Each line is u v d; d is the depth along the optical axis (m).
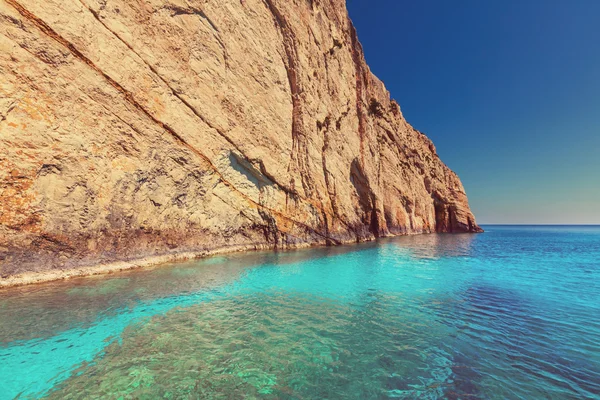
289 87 19.38
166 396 3.80
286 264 13.48
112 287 8.02
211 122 13.32
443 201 54.81
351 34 30.83
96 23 9.09
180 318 6.46
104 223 9.30
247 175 15.96
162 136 11.18
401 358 5.10
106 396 3.75
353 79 29.89
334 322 6.74
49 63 7.93
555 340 5.96
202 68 12.84
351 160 27.47
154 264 10.91
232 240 15.45
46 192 7.87
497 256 20.66
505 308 8.07
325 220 22.36
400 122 45.09
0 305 6.26
